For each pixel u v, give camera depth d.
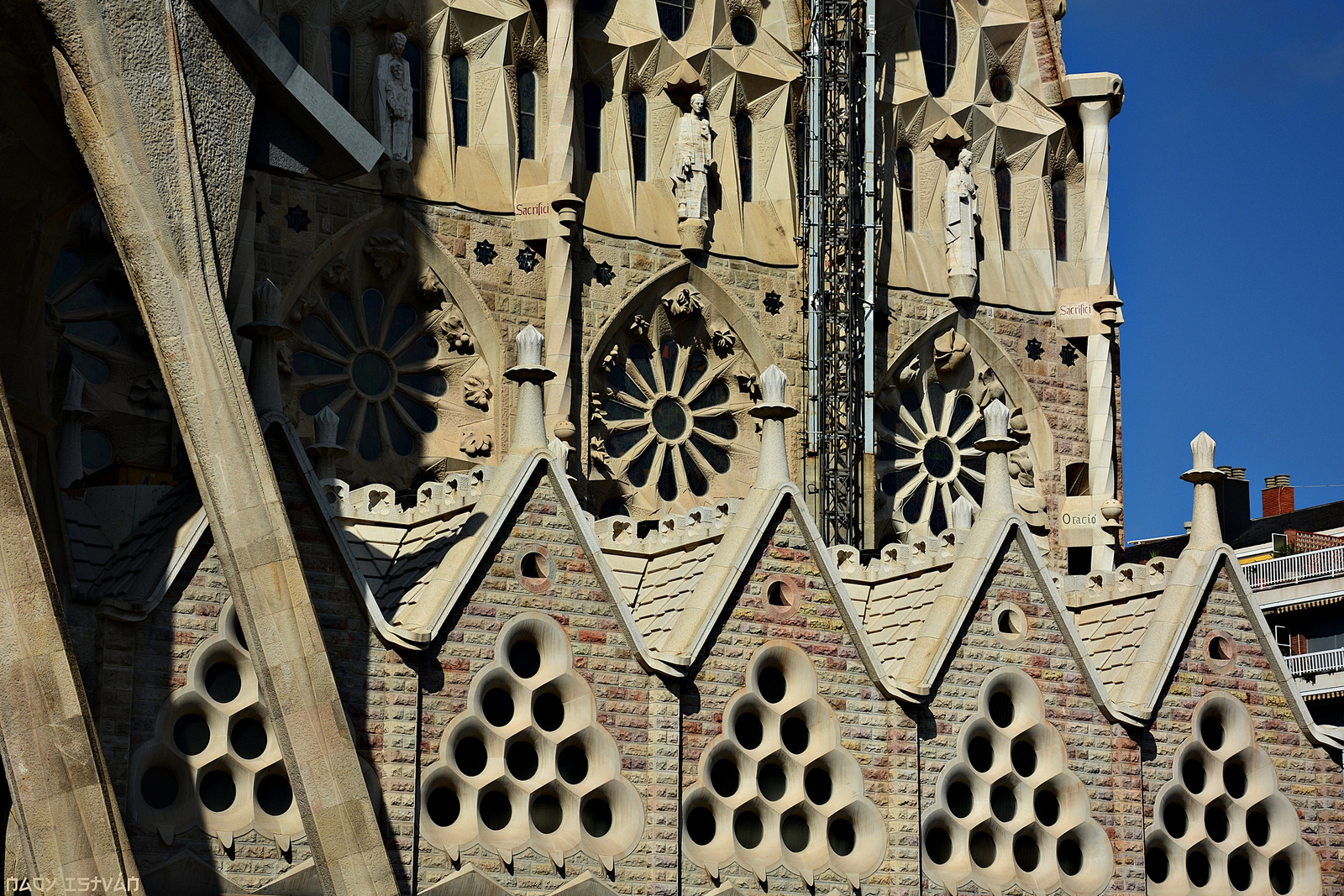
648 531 46.88
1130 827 42.72
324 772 32.25
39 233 37.19
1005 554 43.00
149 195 33.25
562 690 38.19
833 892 39.62
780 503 40.91
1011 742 42.06
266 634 32.53
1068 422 57.56
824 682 40.47
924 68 57.88
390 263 49.53
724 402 53.53
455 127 51.28
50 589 30.73
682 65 53.94
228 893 34.69
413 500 49.06
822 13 55.00
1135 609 45.97
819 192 54.41
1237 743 44.47
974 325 56.53
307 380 48.16
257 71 35.53
